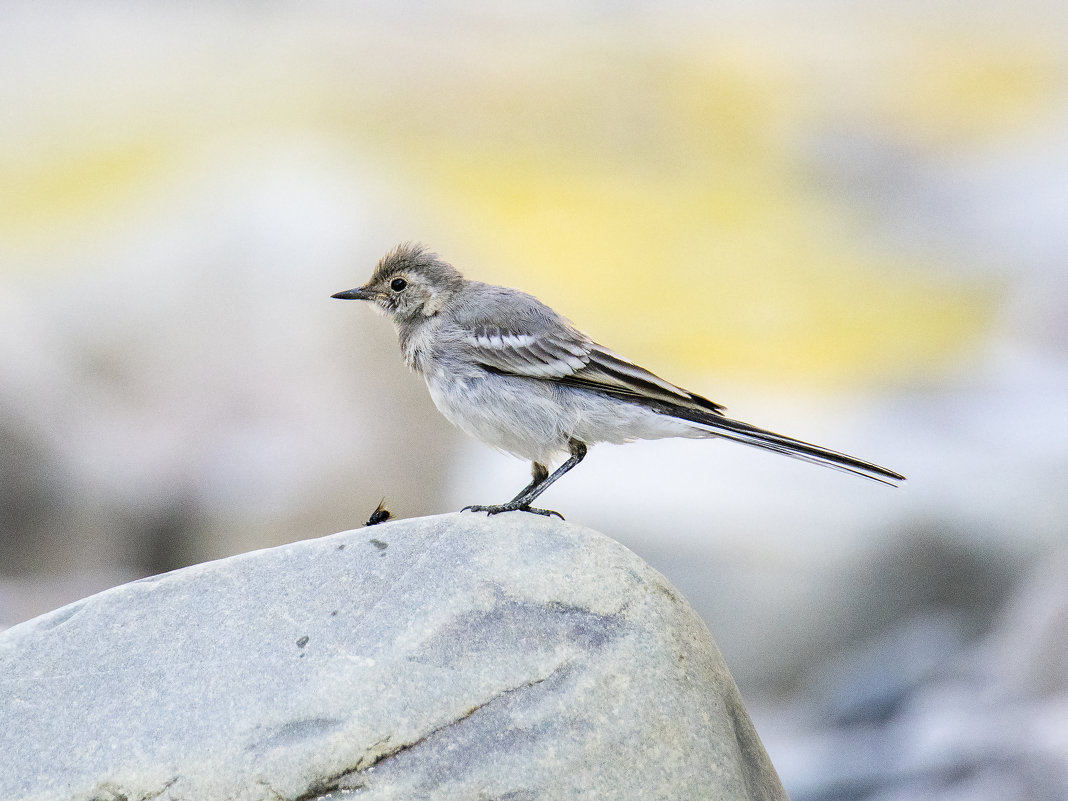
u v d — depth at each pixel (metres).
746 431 8.54
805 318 26.62
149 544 15.35
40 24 40.28
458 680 6.37
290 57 39.19
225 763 6.12
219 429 15.54
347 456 15.30
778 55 41.47
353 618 6.61
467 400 9.02
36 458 15.27
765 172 34.00
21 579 15.20
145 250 16.92
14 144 32.03
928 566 14.66
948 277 28.36
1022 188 32.34
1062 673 12.24
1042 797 11.12
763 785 6.87
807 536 14.84
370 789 6.11
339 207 17.33
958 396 22.06
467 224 29.11
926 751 12.34
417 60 39.34
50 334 15.88
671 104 36.94
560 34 42.41
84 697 6.41
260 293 16.06
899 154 34.91
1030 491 15.32
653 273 28.12
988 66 41.66
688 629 6.82
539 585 6.71
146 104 34.22
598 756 6.25
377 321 15.94
